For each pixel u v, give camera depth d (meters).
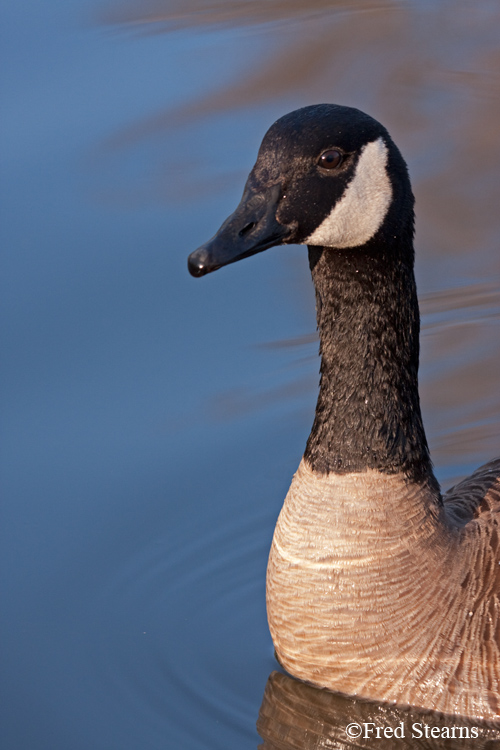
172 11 38.91
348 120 14.92
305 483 15.83
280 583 15.80
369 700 15.64
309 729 15.80
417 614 15.09
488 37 37.31
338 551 15.31
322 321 15.87
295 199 14.95
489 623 14.84
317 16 38.91
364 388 15.42
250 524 21.17
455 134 32.56
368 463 15.38
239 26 38.12
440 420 23.97
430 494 15.70
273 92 34.25
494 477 17.39
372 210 15.04
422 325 26.61
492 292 27.56
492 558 15.28
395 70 35.59
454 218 29.80
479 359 25.55
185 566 20.14
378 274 15.35
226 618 18.86
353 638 15.30
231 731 15.98
